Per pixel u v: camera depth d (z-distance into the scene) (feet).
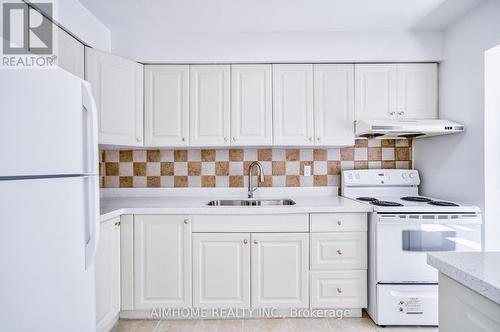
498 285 2.02
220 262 6.47
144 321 6.56
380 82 7.45
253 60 7.30
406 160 8.53
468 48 6.45
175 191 8.46
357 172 8.23
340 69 7.46
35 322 2.86
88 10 6.31
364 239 6.50
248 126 7.39
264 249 6.49
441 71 7.38
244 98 7.40
